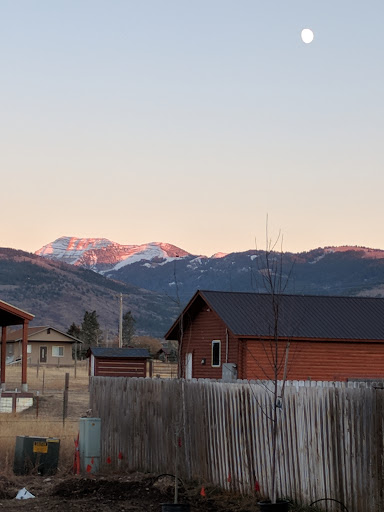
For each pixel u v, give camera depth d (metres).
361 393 12.58
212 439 16.28
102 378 20.88
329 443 13.20
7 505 14.78
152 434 18.36
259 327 34.41
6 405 34.62
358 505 12.53
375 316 36.88
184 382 17.23
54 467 18.75
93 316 117.00
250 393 15.18
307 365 34.69
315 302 37.34
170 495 15.37
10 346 99.44
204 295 36.53
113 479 17.17
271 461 14.53
